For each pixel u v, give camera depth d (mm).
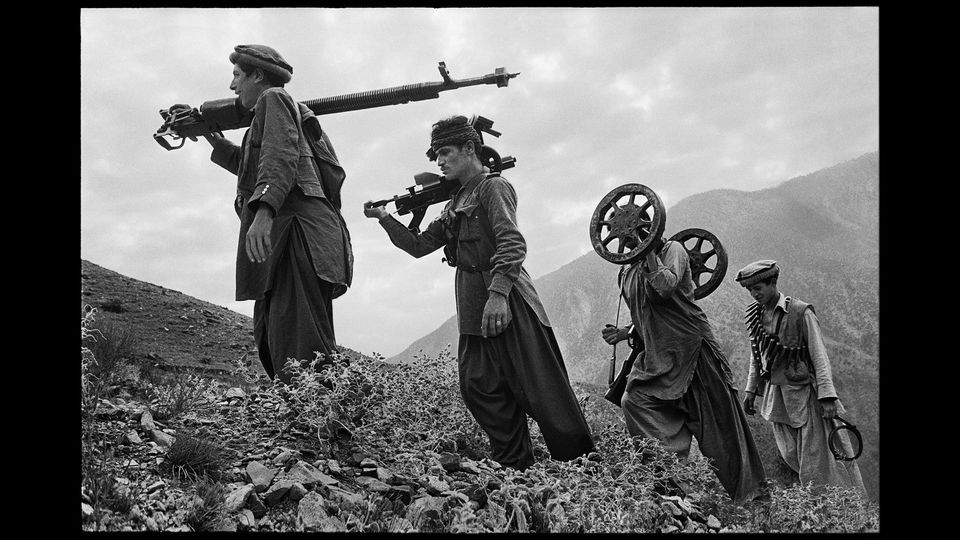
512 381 5348
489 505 4402
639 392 6801
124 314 8859
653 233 6816
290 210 5285
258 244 4941
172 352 7516
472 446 5895
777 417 7773
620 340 7406
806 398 7590
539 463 5297
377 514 4008
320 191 5418
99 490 3600
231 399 5477
